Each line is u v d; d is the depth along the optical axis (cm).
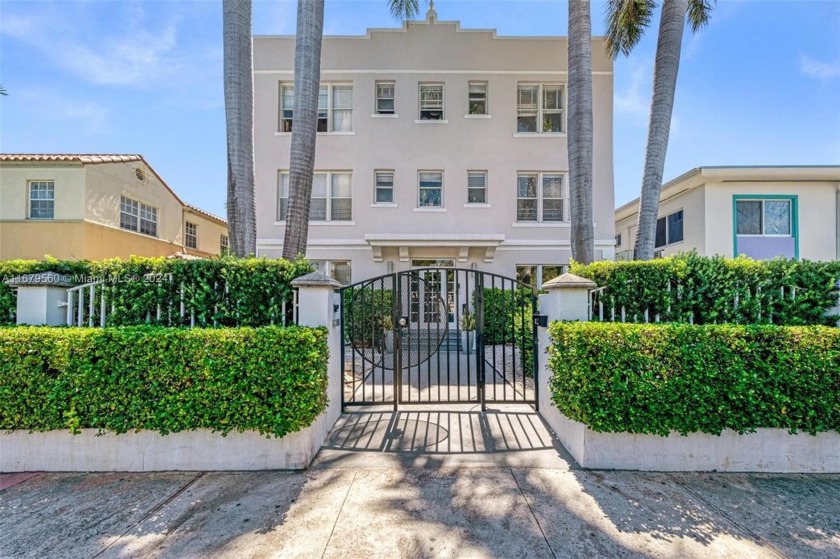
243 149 632
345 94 1263
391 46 1246
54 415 362
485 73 1247
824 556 252
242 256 621
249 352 364
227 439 371
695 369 358
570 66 706
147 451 371
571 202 709
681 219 1280
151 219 1515
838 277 439
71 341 364
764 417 357
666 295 459
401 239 1152
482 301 541
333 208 1250
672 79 688
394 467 372
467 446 417
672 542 266
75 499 321
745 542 266
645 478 352
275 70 1231
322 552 256
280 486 339
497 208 1241
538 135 1242
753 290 454
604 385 362
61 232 1180
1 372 363
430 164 1243
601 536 272
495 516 295
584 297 434
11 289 469
